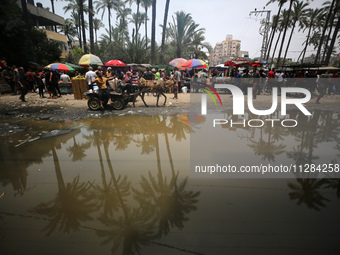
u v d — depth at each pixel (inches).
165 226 75.9
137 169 120.8
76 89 416.5
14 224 78.7
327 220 77.9
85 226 76.9
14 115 274.5
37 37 768.9
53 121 240.5
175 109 313.1
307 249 65.2
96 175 114.7
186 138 176.4
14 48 596.1
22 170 121.9
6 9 572.1
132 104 366.6
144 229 74.7
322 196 93.4
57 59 848.9
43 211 86.0
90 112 291.4
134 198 93.4
